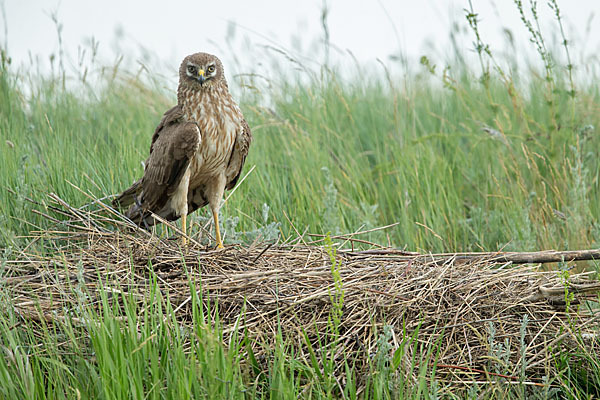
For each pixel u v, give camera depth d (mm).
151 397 6473
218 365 6402
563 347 7945
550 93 12906
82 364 6738
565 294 7770
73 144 12727
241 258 8891
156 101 15797
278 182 12500
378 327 7641
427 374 7332
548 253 8883
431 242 11289
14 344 6746
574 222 10758
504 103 15250
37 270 8578
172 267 8555
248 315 7703
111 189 11242
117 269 8430
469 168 13414
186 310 7691
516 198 11828
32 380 6469
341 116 15461
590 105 14695
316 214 11609
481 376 7484
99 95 16625
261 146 13969
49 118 14695
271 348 7172
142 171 12016
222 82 10656
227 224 10523
